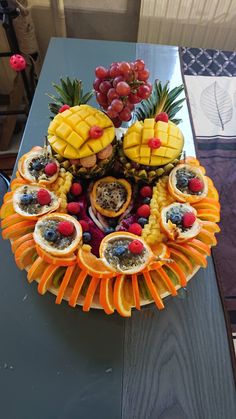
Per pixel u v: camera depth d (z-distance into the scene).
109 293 0.39
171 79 0.71
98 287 0.40
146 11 0.92
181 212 0.43
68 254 0.39
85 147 0.43
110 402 0.37
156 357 0.40
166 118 0.48
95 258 0.40
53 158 0.47
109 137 0.44
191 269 0.43
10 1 0.78
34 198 0.44
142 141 0.45
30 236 0.42
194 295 0.45
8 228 0.43
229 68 0.75
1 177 0.73
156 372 0.40
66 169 0.47
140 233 0.43
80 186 0.47
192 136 0.62
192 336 0.42
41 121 0.62
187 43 1.02
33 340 0.41
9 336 0.41
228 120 0.66
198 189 0.46
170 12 0.93
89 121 0.43
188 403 0.38
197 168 0.48
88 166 0.45
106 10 0.98
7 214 0.45
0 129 1.14
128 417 0.37
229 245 0.51
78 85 0.50
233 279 0.48
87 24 1.03
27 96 0.97
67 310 0.43
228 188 0.57
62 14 0.95
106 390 0.38
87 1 0.96
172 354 0.41
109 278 0.39
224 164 0.60
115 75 0.42
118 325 0.42
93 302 0.40
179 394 0.38
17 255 0.41
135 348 0.41
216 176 0.58
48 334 0.41
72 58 0.74
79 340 0.41
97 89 0.44
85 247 0.40
